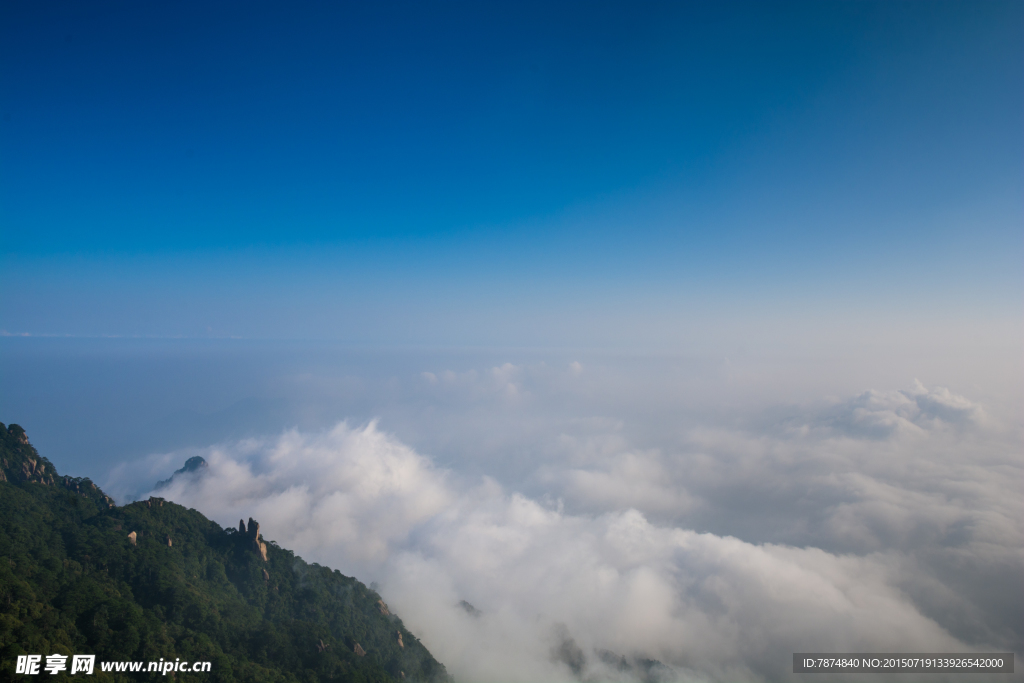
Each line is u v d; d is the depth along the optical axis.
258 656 88.06
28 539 92.19
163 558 101.75
